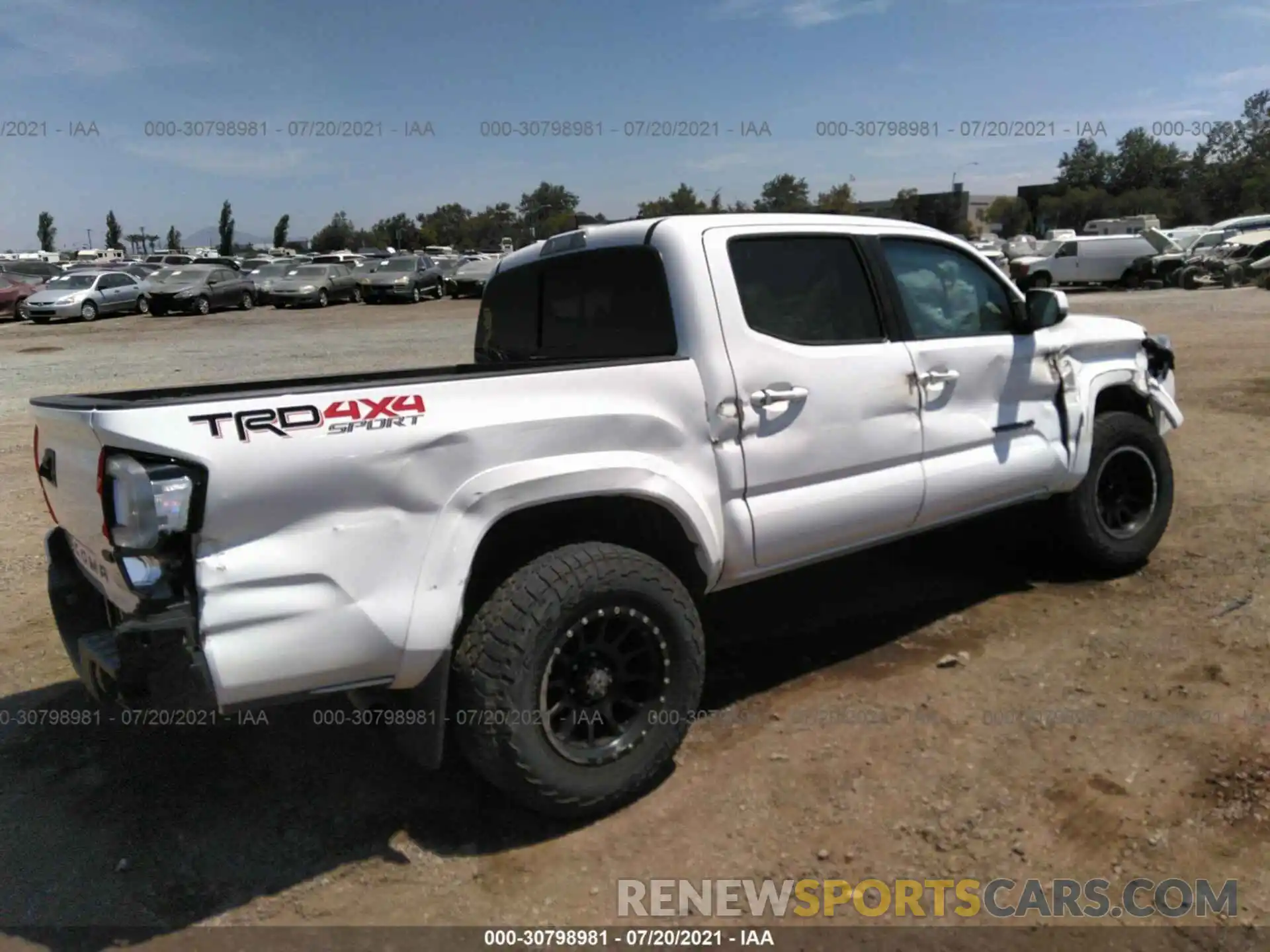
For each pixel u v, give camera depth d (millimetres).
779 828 3164
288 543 2721
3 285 29078
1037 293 4566
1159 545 5613
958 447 4277
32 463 8914
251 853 3152
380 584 2834
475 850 3141
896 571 5414
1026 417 4586
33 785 3598
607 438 3244
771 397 3627
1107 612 4699
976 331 4477
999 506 4527
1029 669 4145
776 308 3770
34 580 5758
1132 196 75312
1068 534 4969
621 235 3809
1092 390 4848
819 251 3951
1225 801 3160
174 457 2580
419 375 4219
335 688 2844
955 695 3949
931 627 4648
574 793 3133
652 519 3539
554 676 3166
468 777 3559
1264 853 2914
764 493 3688
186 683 2645
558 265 4172
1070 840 3027
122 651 2623
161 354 18297
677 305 3566
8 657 4703
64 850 3191
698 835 3154
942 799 3266
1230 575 5051
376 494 2820
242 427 2652
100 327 26266
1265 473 7086
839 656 4387
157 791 3539
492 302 4797
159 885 3006
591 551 3172
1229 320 19375
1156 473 5164
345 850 3162
